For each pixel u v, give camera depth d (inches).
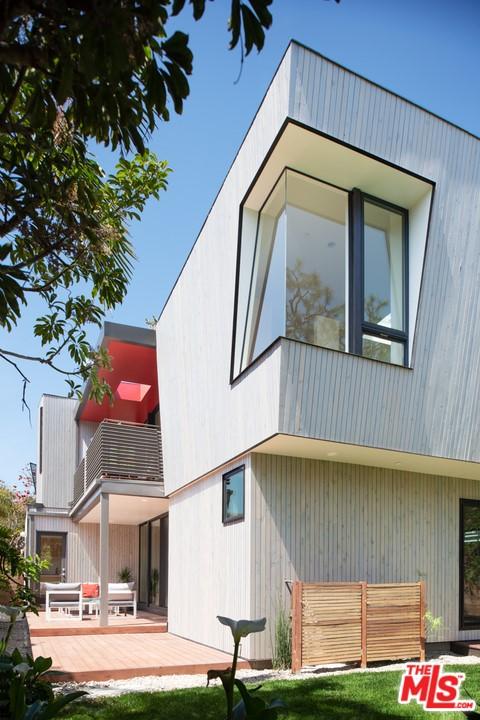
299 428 303.7
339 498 366.6
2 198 149.9
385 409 329.1
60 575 714.8
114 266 203.9
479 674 281.1
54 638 446.6
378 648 322.7
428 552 394.9
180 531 490.9
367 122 324.2
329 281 338.0
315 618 309.6
